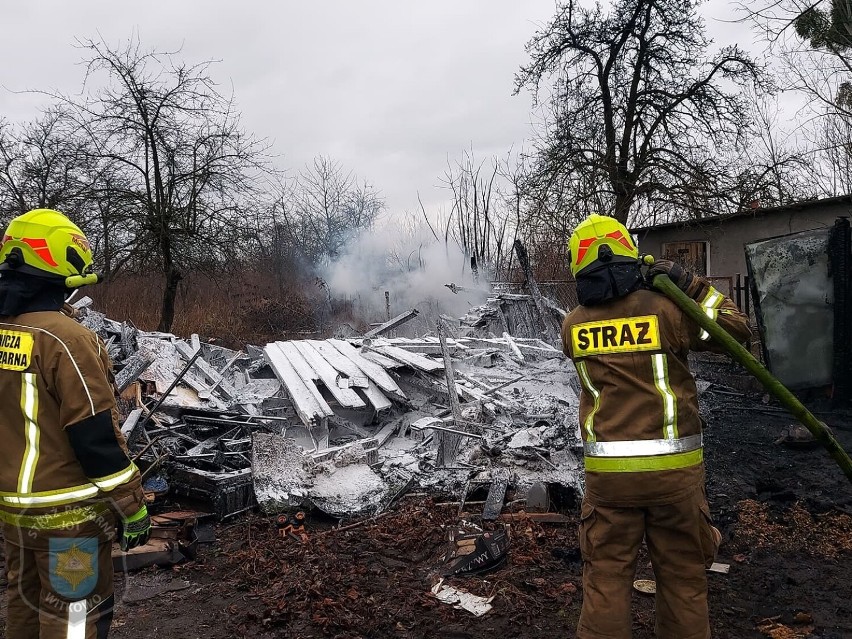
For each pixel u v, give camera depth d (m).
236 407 6.96
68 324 2.36
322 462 5.59
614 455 2.50
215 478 4.98
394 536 4.59
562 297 13.08
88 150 14.77
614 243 2.65
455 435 5.93
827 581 3.78
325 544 4.46
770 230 12.70
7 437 2.35
